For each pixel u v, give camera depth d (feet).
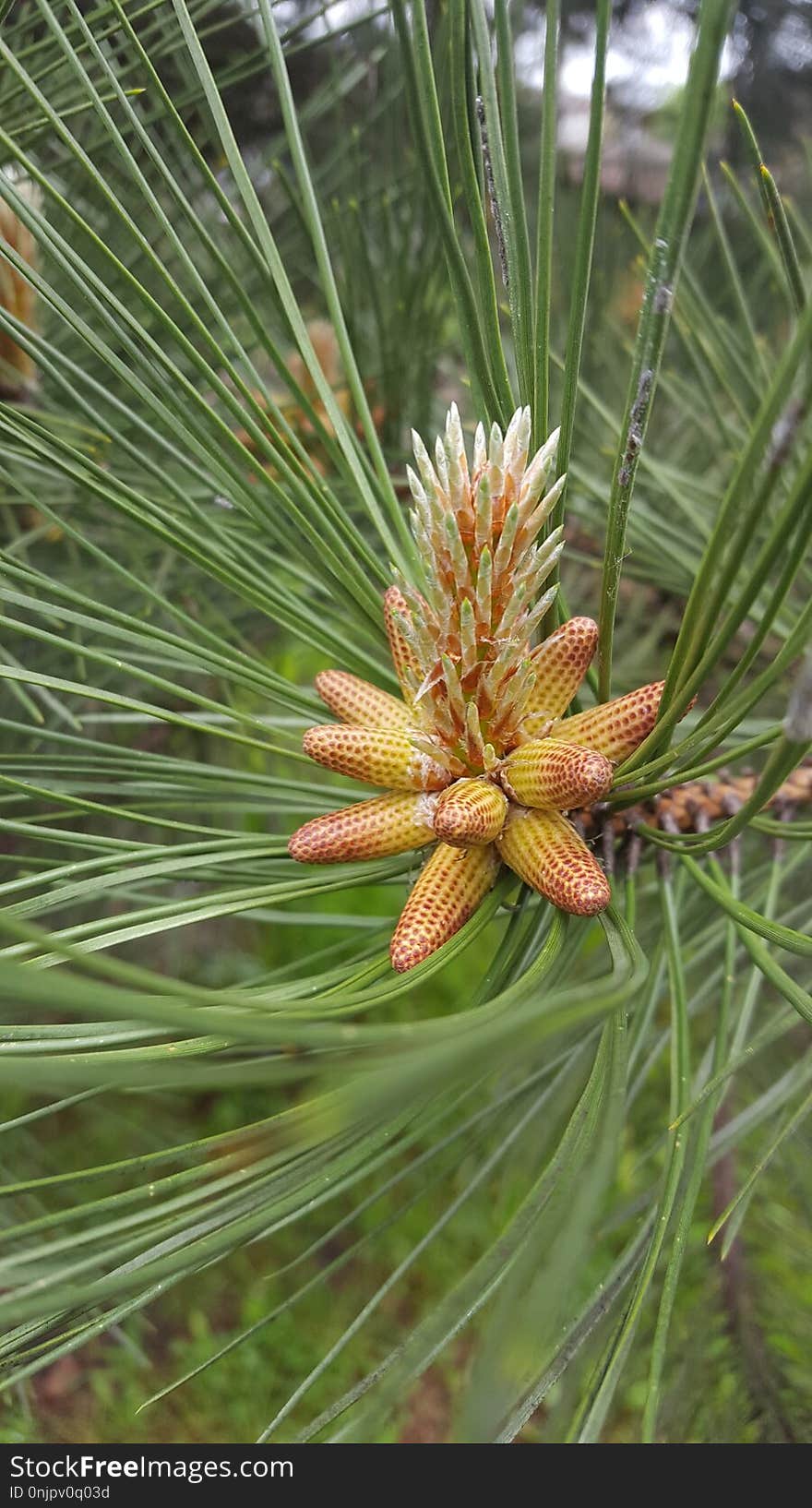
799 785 0.92
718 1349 1.18
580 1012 0.49
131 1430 2.26
